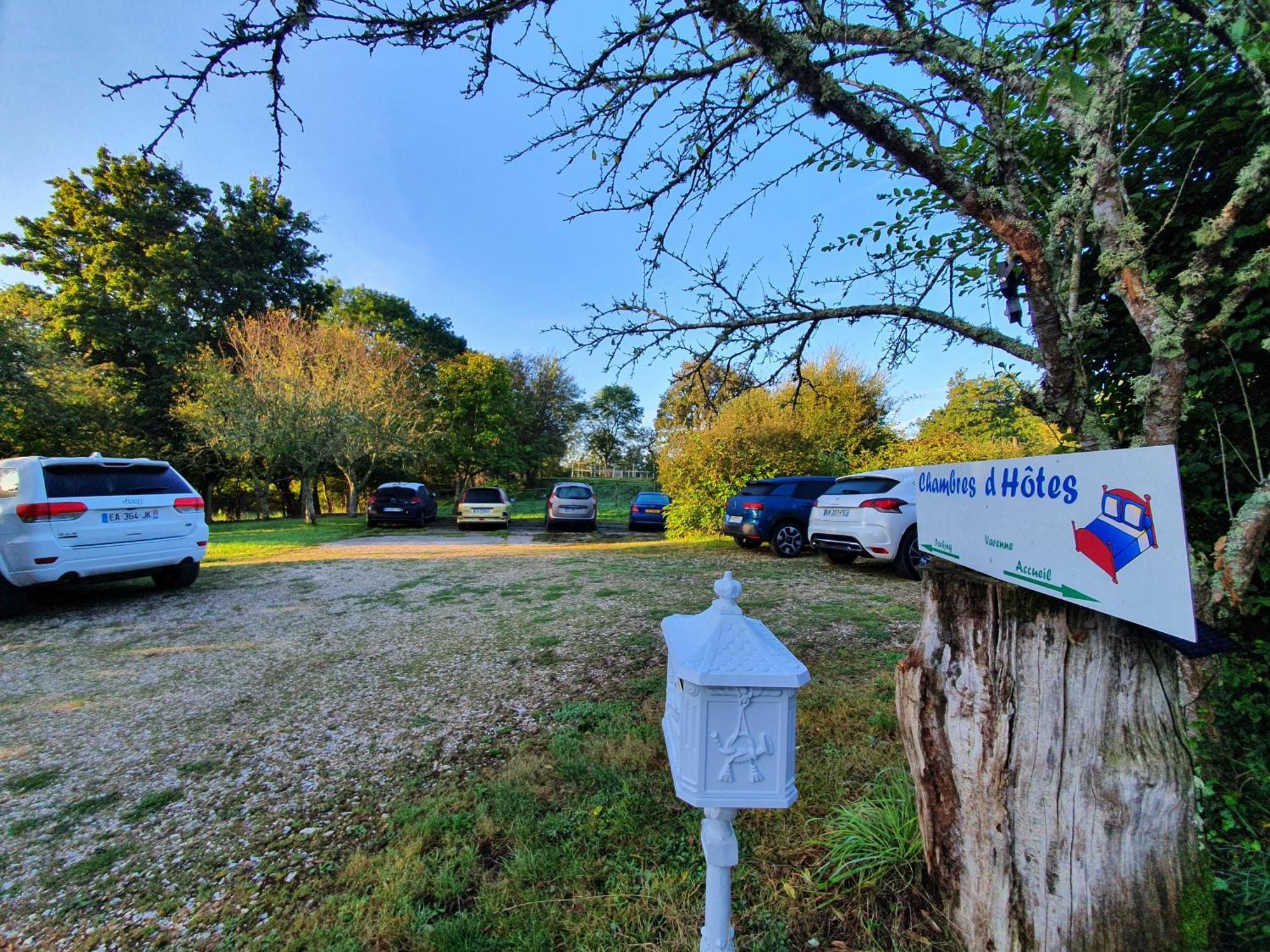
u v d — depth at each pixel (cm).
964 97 177
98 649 448
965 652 156
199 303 2192
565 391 4044
